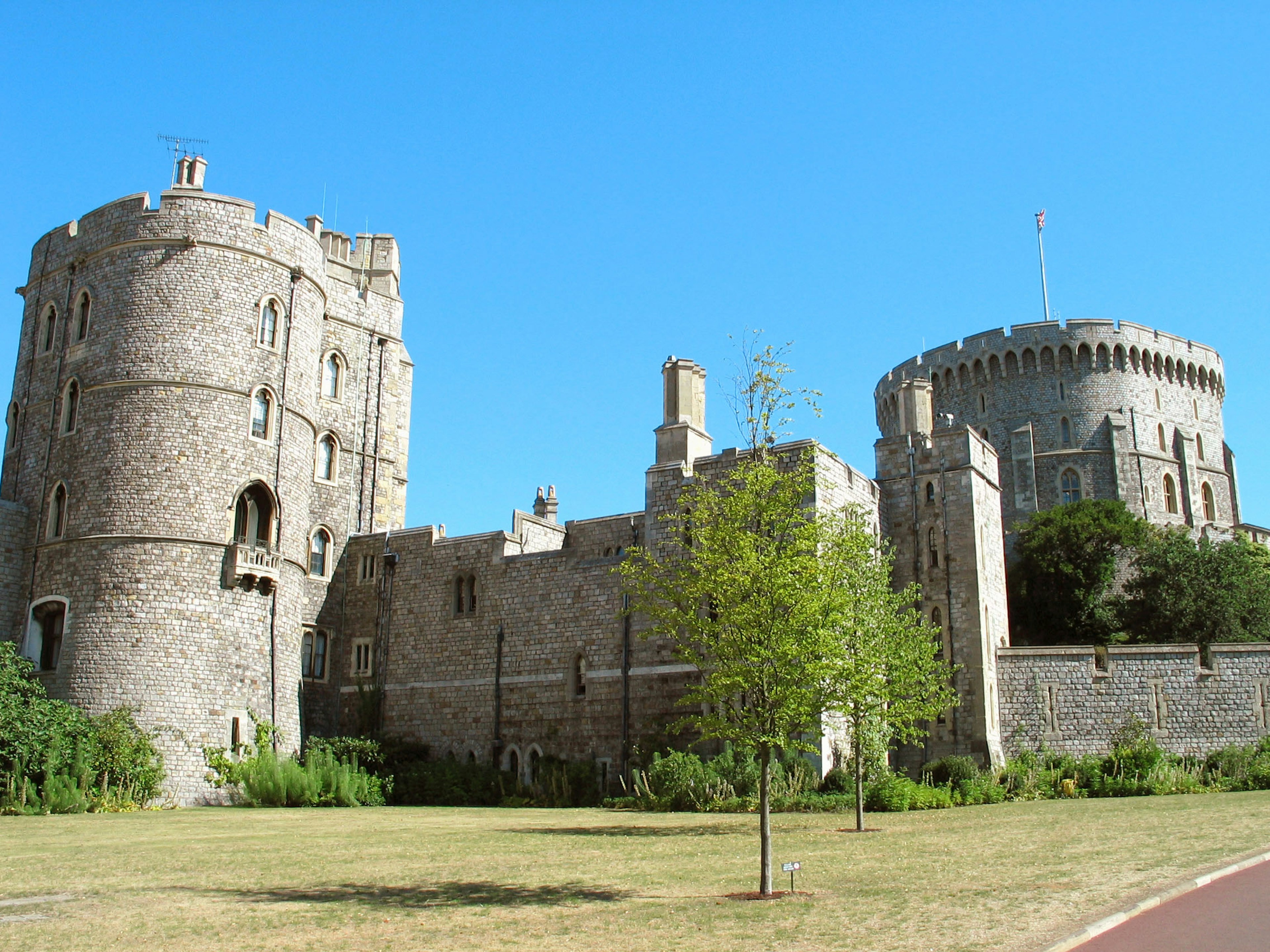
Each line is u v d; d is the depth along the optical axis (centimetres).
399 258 6212
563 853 2323
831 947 1314
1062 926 1352
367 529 5603
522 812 3706
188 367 4422
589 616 4531
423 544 5172
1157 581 5616
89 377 4494
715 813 3366
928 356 7600
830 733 3788
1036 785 3800
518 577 4797
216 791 4147
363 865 2148
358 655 5253
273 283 4716
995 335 7269
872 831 2656
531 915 1580
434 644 4997
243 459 4488
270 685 4456
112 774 3897
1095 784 3731
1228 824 2364
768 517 2009
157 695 4119
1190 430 7281
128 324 4466
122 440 4344
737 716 1883
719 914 1560
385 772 4631
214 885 1898
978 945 1276
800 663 1919
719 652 1909
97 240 4662
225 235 4597
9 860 2277
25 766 3756
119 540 4244
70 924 1549
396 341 5981
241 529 4509
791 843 2459
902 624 3017
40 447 4597
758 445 2089
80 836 2853
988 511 4578
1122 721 4203
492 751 4653
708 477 4147
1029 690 4300
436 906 1666
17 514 4500
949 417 4931
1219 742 4106
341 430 5584
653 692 4234
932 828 2680
